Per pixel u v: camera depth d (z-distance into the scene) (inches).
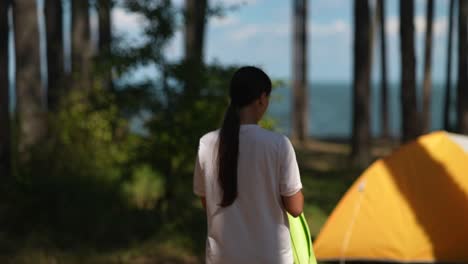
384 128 1761.8
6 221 551.2
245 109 184.2
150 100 579.8
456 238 459.8
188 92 581.6
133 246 518.3
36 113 697.0
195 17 891.4
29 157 652.1
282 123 593.6
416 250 463.8
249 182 179.5
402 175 483.5
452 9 1323.8
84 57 918.4
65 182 569.3
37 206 559.8
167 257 500.7
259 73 184.4
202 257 506.9
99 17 921.5
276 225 180.7
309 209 677.3
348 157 1129.4
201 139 188.4
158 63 578.9
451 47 1317.7
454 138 495.8
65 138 627.2
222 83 579.8
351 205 488.4
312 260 197.5
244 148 179.9
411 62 928.3
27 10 698.2
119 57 571.8
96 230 540.7
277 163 179.0
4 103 669.3
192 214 617.9
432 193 473.1
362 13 1079.6
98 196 576.1
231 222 180.5
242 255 179.0
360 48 1091.3
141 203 635.5
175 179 602.2
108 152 617.6
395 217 473.1
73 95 644.7
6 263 462.3
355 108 1101.7
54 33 904.3
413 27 927.0
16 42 698.2
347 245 479.2
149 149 587.5
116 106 590.2
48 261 470.6
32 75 697.6
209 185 184.2
